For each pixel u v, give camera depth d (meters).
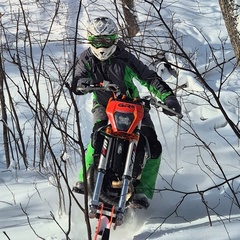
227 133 5.72
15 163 5.52
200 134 5.71
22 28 10.21
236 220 3.60
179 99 6.62
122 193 3.46
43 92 7.31
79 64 4.14
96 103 4.13
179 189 4.40
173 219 3.87
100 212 3.42
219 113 6.18
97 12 10.98
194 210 4.00
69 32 10.01
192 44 8.96
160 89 3.98
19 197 4.50
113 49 3.98
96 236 3.33
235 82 7.18
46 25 10.53
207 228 3.48
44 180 4.93
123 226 3.79
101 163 3.55
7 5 12.00
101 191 3.64
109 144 3.62
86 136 6.11
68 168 4.95
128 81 4.16
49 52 8.82
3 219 4.04
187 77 6.99
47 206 4.25
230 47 8.88
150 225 3.70
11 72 8.05
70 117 6.64
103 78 4.15
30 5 11.74
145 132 3.85
